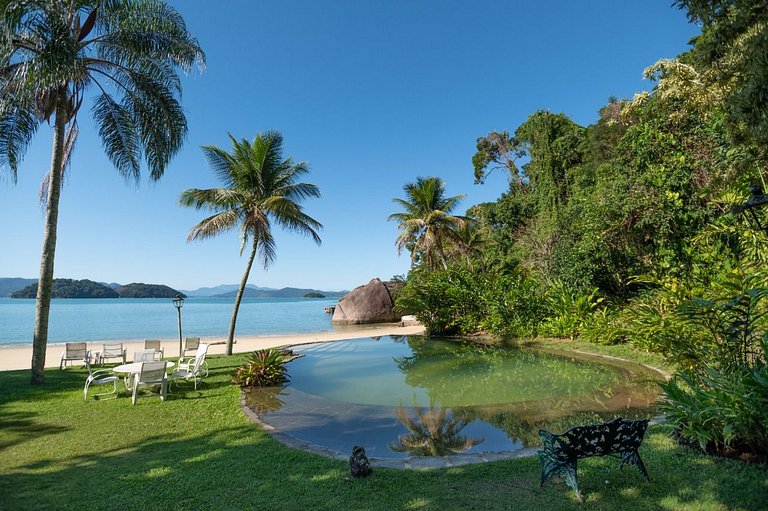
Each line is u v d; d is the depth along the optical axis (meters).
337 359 13.19
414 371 10.97
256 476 4.24
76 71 9.02
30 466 4.72
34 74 8.38
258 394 8.61
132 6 10.25
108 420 6.60
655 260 12.55
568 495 3.58
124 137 11.28
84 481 4.25
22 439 5.71
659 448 4.45
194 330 29.73
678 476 3.76
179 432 5.95
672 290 7.99
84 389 8.24
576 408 6.86
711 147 11.02
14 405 7.61
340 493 3.78
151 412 7.06
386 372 10.95
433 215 25.86
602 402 7.14
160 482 4.15
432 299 18.73
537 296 15.39
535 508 3.37
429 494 3.70
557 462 3.61
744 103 3.23
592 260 13.72
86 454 5.10
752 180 6.62
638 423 3.75
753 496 3.28
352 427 6.20
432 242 25.61
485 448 5.14
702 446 4.11
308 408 7.40
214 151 14.30
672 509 3.25
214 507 3.59
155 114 11.09
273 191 14.98
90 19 10.18
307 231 15.54
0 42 8.25
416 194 26.67
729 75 3.80
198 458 4.83
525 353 12.85
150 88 10.85
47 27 8.53
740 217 7.02
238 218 14.56
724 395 4.20
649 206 12.02
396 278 36.03
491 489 3.76
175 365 11.83
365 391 8.81
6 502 3.79
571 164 28.36
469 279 18.14
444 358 12.83
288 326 33.34
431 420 6.49
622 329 11.49
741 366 4.72
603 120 20.98
